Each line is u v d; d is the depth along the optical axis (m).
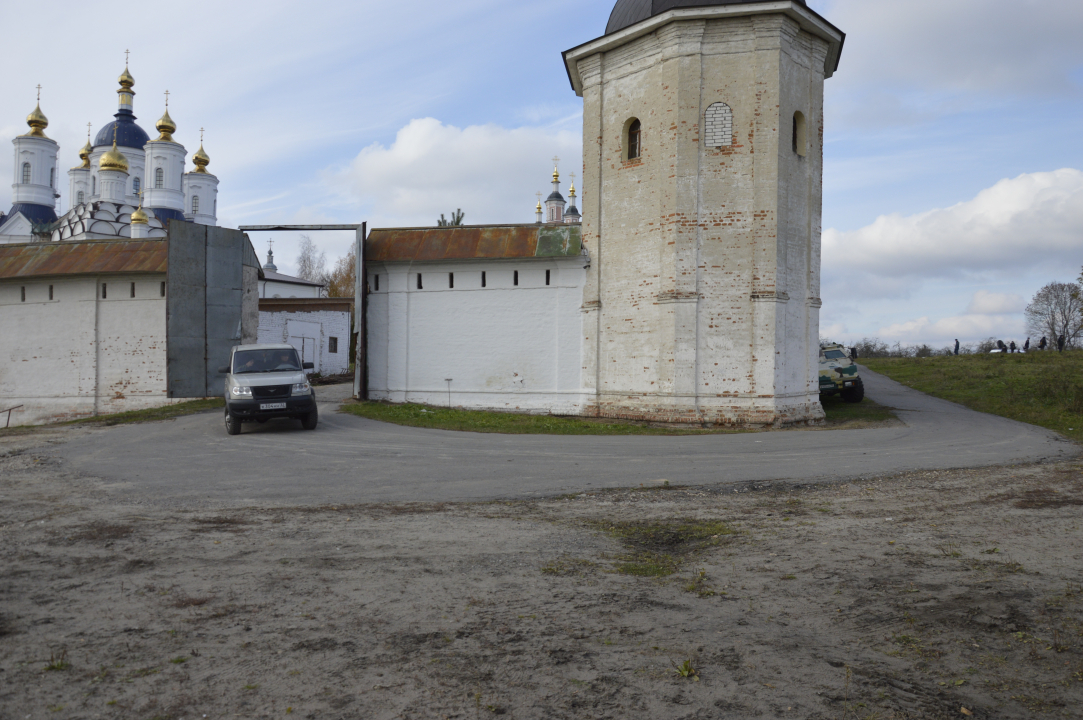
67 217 47.72
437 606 4.79
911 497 8.21
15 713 3.35
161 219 56.31
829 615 4.62
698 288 18.52
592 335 20.50
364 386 22.20
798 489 8.91
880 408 22.00
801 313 19.05
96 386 23.75
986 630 4.31
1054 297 76.94
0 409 24.36
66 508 7.95
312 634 4.29
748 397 18.12
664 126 18.92
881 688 3.61
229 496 8.67
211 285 23.48
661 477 9.88
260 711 3.37
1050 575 5.25
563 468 10.70
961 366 33.78
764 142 18.20
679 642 4.20
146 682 3.66
